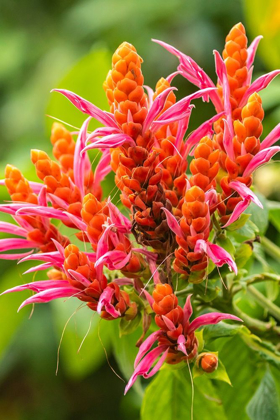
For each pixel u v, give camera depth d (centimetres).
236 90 55
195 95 51
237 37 55
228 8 139
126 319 53
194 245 51
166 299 51
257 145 53
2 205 54
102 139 50
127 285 56
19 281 76
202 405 62
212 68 139
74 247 52
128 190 52
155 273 52
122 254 52
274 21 88
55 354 139
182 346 50
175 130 54
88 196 52
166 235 52
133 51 50
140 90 50
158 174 51
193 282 53
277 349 60
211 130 54
